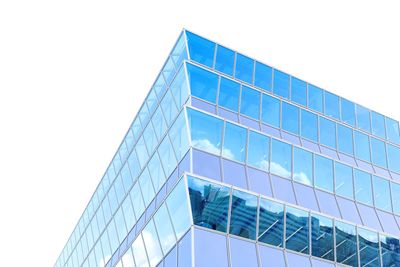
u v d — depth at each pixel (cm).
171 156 2845
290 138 3353
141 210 3181
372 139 3878
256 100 3319
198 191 2289
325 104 3909
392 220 3272
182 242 2222
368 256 2666
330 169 3150
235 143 2784
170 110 3155
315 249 2491
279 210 2469
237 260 2200
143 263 2672
